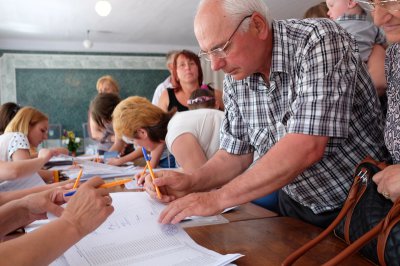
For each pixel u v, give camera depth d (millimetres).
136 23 6117
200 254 753
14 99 7055
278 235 919
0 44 6949
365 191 805
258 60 975
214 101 1828
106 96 3113
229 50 925
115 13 5512
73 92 7348
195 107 1799
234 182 914
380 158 1060
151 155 2191
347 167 1051
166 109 2688
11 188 1513
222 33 910
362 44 1521
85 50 7422
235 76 1014
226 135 1237
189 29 6598
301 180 1104
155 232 866
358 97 990
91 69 7441
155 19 5891
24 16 5570
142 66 7766
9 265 527
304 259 775
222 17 907
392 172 724
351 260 770
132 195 1148
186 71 2572
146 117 1716
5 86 6996
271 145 1140
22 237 577
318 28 906
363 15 1561
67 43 7309
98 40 7316
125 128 1721
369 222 755
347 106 882
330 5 1661
